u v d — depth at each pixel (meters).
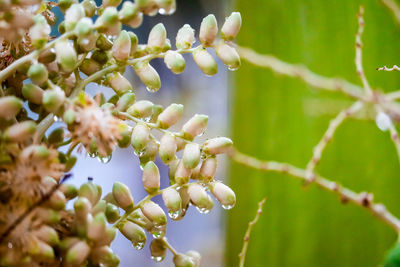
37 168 0.35
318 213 0.54
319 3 0.56
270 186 0.57
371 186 0.54
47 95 0.36
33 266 0.35
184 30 0.39
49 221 0.35
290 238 0.55
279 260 0.56
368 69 0.55
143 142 0.38
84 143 0.36
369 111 0.51
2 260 0.35
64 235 0.36
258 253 0.57
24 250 0.35
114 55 0.38
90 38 0.37
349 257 0.54
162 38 0.39
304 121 0.56
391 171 0.53
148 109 0.38
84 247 0.35
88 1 0.39
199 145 0.38
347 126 0.54
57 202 0.35
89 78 0.38
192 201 0.39
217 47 0.38
